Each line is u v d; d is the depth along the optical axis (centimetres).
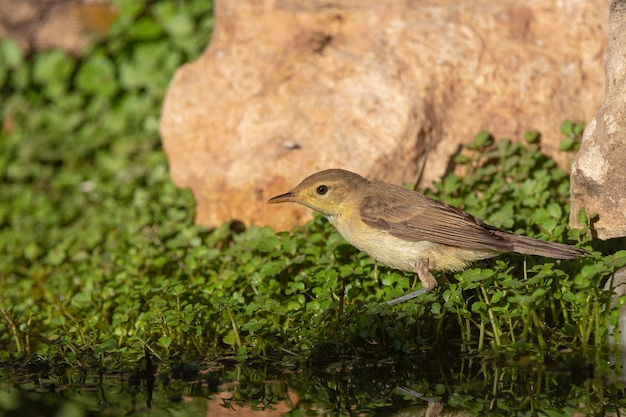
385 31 1399
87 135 1852
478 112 1360
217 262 1270
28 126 1894
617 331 958
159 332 1130
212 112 1429
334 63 1393
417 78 1352
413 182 1328
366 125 1333
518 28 1393
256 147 1374
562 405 903
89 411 927
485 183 1329
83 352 1112
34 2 1956
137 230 1443
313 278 1137
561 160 1351
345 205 1136
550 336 1023
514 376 970
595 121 1065
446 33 1385
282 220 1343
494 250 1060
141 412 918
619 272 1066
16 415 921
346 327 1051
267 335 1093
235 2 1484
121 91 1878
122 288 1245
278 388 984
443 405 920
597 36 1374
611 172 1047
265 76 1424
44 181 1806
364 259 1179
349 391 970
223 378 1013
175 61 1855
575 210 1109
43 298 1349
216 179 1395
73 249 1473
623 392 921
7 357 1124
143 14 1894
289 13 1450
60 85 1922
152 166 1719
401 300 1072
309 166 1333
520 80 1359
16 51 1945
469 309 1084
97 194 1702
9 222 1697
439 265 1109
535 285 1019
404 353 1038
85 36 1952
